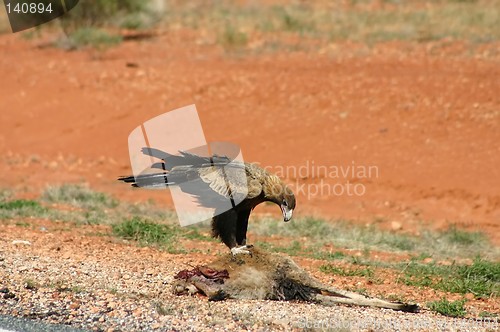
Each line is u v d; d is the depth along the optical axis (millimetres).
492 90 73812
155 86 81000
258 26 105125
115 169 68750
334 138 68625
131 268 38219
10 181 65938
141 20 108812
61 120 76812
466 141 66188
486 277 41719
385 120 70562
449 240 51938
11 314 30531
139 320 30266
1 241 43188
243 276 32875
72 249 42406
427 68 82000
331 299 33250
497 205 58281
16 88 82812
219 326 29656
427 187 61031
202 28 107125
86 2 104688
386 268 43531
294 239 50688
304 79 80375
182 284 33406
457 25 100625
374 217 58500
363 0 120000
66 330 29047
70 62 90875
